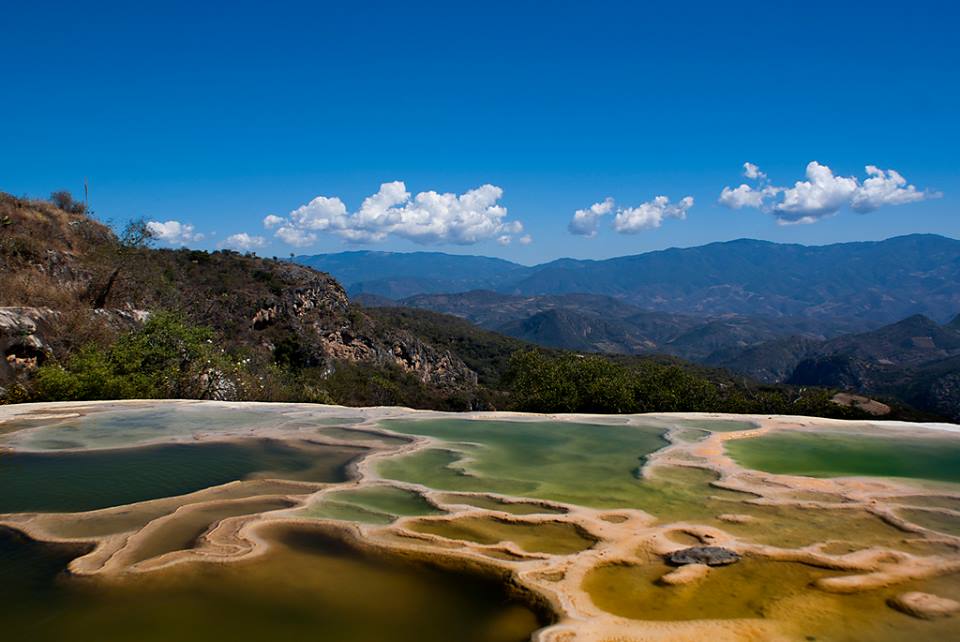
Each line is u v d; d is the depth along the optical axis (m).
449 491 6.24
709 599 3.92
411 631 3.82
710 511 5.54
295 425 9.77
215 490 6.37
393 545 4.86
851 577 4.20
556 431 9.34
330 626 3.88
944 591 4.01
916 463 7.20
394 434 9.14
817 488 6.16
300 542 4.99
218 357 17.50
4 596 4.23
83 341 15.67
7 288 15.96
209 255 53.19
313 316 53.72
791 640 3.47
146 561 4.68
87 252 21.27
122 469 7.28
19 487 6.58
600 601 3.92
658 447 8.15
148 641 3.75
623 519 5.34
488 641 3.71
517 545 4.83
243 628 3.86
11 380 13.47
